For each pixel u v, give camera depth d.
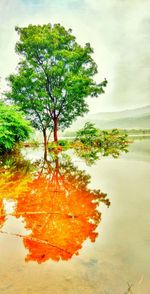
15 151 18.52
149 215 4.09
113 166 10.04
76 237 3.39
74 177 7.99
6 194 5.95
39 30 27.05
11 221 4.14
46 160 13.62
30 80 26.58
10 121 16.56
